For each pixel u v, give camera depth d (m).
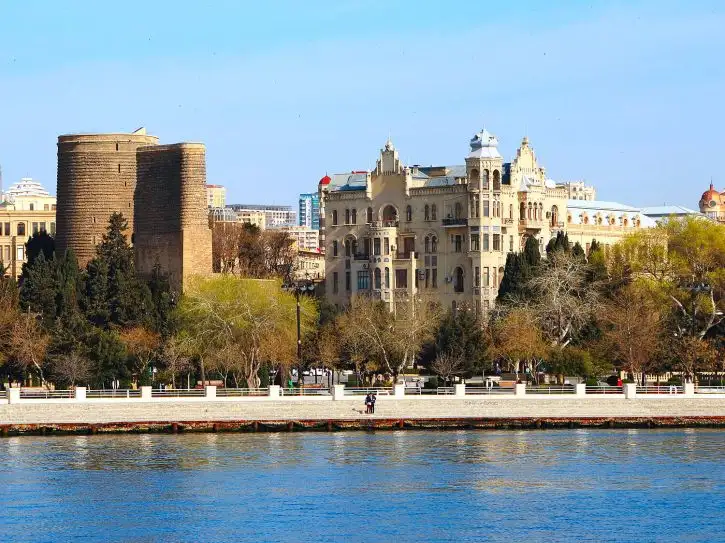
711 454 182.62
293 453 182.75
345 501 157.25
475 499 158.25
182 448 186.25
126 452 183.38
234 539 143.38
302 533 145.25
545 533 145.25
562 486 164.25
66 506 155.50
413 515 151.62
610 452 184.12
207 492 161.38
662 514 152.00
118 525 148.12
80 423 197.38
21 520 150.00
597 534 145.00
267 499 158.25
